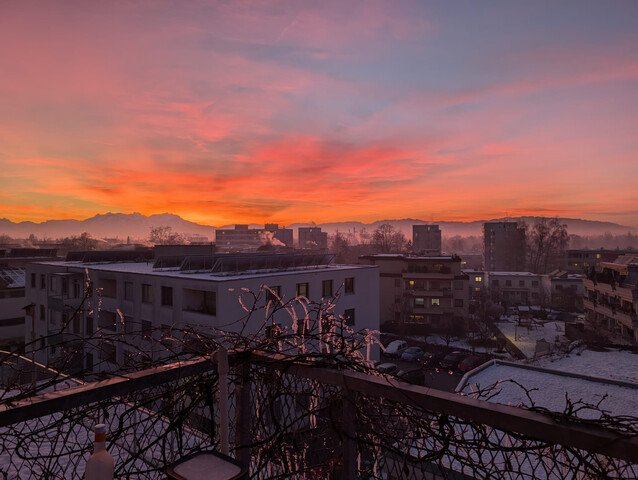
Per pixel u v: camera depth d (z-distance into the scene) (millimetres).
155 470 2143
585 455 1402
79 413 1971
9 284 41562
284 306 2674
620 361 23266
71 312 27734
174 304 24516
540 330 53594
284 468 2082
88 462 1770
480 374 16953
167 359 2268
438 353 40781
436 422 1715
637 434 1323
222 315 21594
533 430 1478
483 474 1621
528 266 123875
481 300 70812
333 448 2020
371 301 32625
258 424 2322
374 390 1879
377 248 154125
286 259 30500
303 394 2145
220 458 1731
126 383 1969
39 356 25688
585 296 52719
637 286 40781
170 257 30469
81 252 43094
